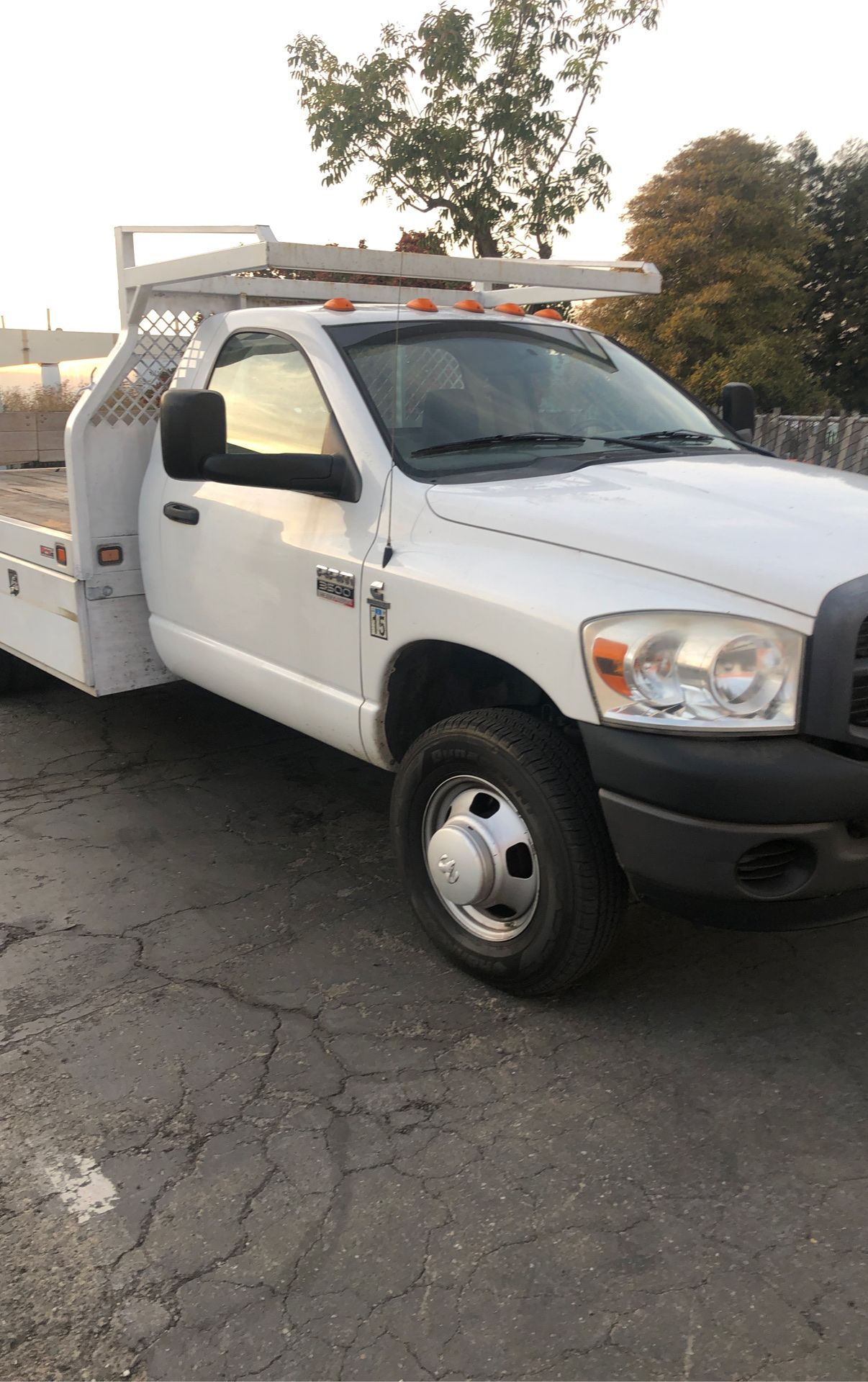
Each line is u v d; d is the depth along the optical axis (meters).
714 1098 2.72
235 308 4.80
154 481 4.47
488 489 3.23
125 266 4.52
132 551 4.63
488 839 3.05
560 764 2.86
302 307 4.05
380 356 3.75
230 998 3.21
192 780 5.00
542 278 4.42
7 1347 2.05
